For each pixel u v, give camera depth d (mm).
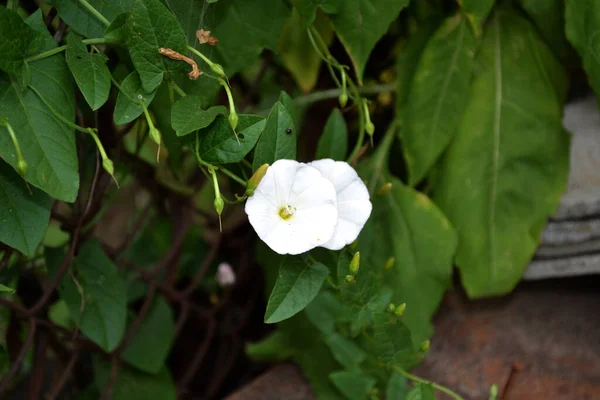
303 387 552
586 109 548
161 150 547
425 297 539
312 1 491
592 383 533
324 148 501
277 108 458
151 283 549
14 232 446
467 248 541
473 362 548
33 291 529
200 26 475
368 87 558
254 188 451
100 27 455
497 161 536
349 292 489
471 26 525
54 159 438
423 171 534
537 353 548
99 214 530
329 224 452
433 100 530
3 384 496
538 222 539
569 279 578
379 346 499
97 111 498
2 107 436
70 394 580
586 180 540
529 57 538
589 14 499
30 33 439
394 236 540
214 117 450
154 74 450
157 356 542
